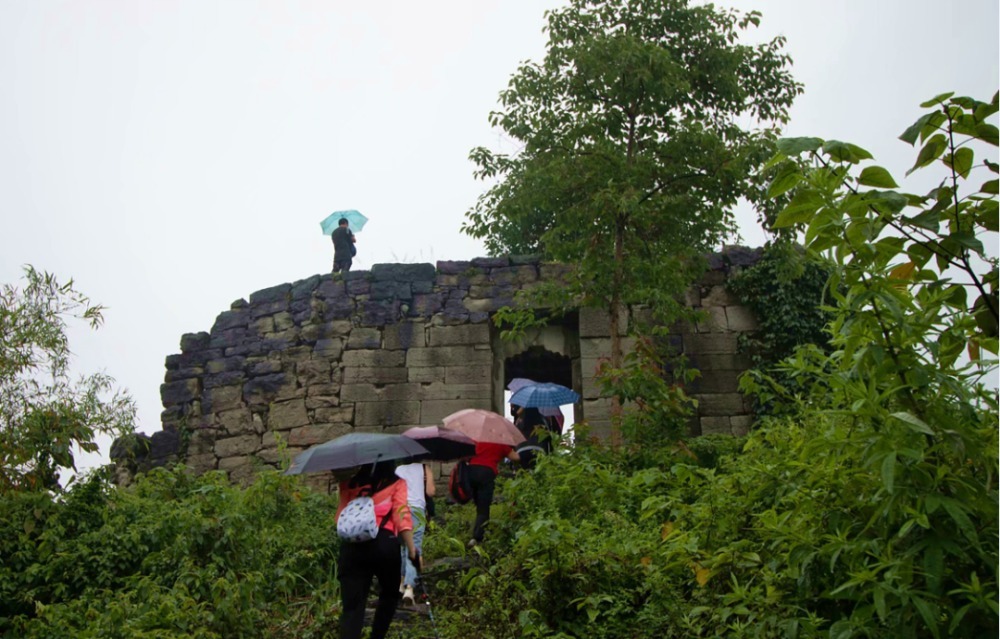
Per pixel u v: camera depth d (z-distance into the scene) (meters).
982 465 4.64
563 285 15.22
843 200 4.73
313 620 7.98
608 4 13.98
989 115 4.60
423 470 8.84
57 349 10.09
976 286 4.67
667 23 13.92
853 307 4.75
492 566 7.89
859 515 5.04
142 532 8.55
